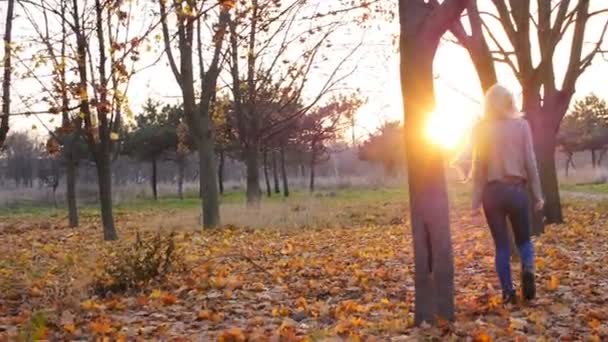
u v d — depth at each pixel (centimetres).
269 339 527
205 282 842
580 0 1286
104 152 1739
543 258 931
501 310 587
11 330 609
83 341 569
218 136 2827
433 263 530
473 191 629
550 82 1512
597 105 5738
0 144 1377
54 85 1138
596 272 797
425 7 527
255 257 1161
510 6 1312
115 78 1110
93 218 2989
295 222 1958
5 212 3722
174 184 5600
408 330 533
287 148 4647
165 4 1086
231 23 1809
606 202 2220
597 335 507
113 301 730
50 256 1347
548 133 1545
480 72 901
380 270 901
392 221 2059
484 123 622
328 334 535
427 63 525
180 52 1886
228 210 2266
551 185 1566
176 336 564
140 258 909
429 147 525
